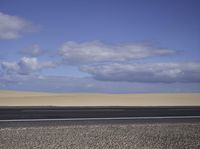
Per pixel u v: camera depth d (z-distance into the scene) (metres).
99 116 17.08
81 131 12.91
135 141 11.55
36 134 12.23
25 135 12.03
